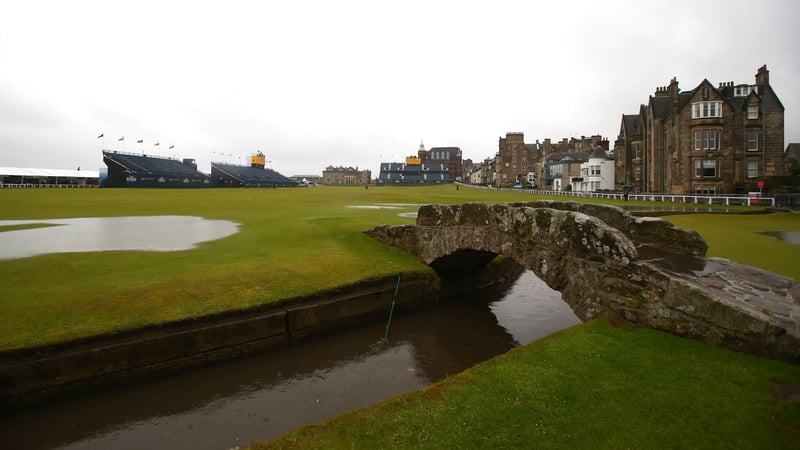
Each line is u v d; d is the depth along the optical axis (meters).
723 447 4.48
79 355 8.05
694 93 46.78
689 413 5.05
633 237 10.25
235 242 17.58
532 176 119.94
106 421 7.57
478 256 14.18
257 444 5.06
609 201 45.28
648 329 7.33
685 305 6.89
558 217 9.19
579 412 5.28
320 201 45.62
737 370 5.75
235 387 8.68
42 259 14.33
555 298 14.99
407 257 15.12
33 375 7.68
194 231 21.23
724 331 6.39
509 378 6.18
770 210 32.88
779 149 45.34
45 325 8.73
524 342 11.12
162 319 9.21
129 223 24.92
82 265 13.45
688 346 6.56
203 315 9.52
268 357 9.91
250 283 11.62
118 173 84.19
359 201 46.31
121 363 8.41
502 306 14.04
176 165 112.50
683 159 47.56
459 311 13.49
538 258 9.77
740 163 45.78
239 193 61.94
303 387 8.69
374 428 5.25
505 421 5.23
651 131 54.25
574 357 6.60
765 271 8.24
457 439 4.96
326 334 11.20
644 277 7.50
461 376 6.37
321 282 11.98
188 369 9.09
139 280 11.65
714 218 27.94
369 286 12.48
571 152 104.00
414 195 62.16
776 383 5.41
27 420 7.51
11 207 35.28
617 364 6.29
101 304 9.87
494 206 11.28
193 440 7.00
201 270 12.73
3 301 9.95
